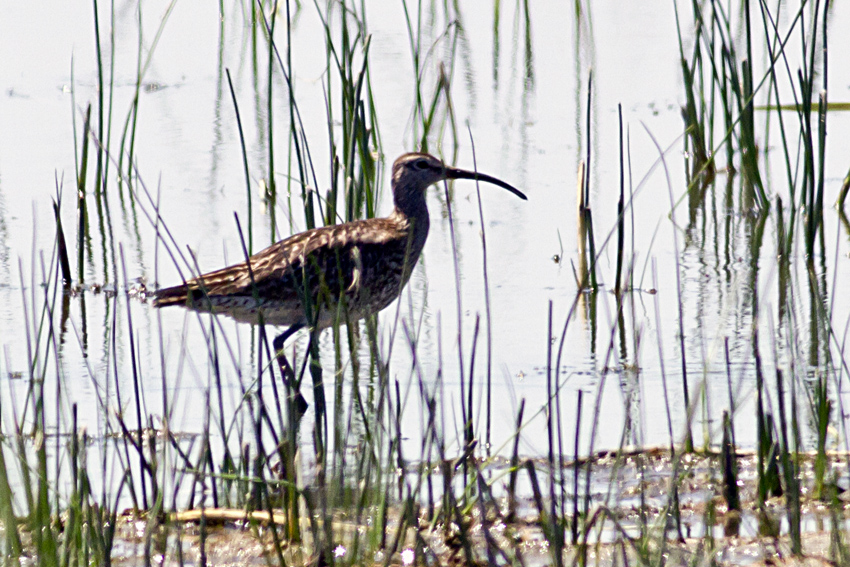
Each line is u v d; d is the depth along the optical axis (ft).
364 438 30.66
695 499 30.25
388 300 40.88
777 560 26.14
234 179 59.31
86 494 26.50
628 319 44.29
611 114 69.26
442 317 44.88
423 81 73.51
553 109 70.54
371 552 26.76
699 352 40.88
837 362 38.86
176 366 40.40
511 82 74.64
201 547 25.05
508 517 28.71
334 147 45.47
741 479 31.50
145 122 67.21
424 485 31.73
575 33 79.77
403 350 41.91
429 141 64.95
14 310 45.01
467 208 57.36
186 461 30.12
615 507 28.89
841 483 30.60
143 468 29.89
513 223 55.01
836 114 67.21
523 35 84.12
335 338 31.04
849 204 56.13
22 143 63.41
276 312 38.09
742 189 57.26
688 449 32.99
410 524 26.91
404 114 68.59
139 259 50.16
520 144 65.16
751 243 51.83
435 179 41.88
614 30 85.15
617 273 45.06
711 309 44.83
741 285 46.85
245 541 27.99
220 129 66.13
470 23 86.84
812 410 31.78
